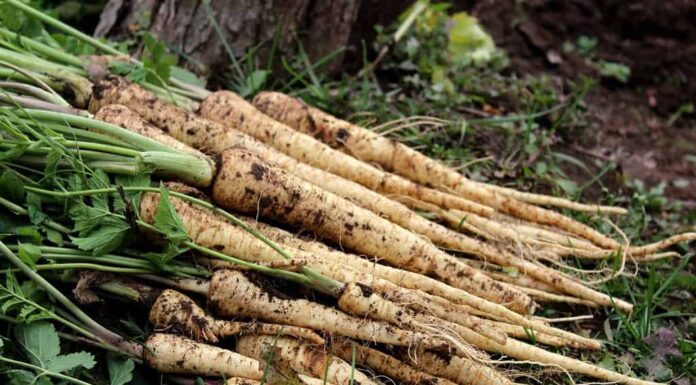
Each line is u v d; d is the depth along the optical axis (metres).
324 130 1.04
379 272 0.94
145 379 0.88
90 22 1.24
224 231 0.90
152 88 1.02
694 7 1.35
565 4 1.36
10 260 0.85
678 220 1.14
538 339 0.94
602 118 1.28
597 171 1.18
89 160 0.89
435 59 1.24
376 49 1.22
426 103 1.18
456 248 0.99
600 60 1.35
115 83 0.97
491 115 1.20
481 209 1.01
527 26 1.35
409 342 0.89
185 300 0.88
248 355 0.89
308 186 0.94
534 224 1.05
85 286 0.87
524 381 0.94
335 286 0.90
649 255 1.03
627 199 1.14
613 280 1.01
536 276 0.99
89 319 0.87
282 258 0.91
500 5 1.37
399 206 0.99
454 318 0.92
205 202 0.89
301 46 1.15
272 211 0.93
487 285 0.96
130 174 0.89
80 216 0.87
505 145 1.16
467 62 1.26
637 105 1.32
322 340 0.88
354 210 0.95
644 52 1.35
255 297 0.89
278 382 0.86
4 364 0.84
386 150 1.04
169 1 1.14
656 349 0.96
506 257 0.99
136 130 0.93
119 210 0.88
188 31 1.14
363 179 1.01
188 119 0.97
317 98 1.14
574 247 1.03
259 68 1.16
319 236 0.96
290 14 1.15
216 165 0.92
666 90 1.34
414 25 1.26
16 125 0.89
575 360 0.92
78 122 0.90
